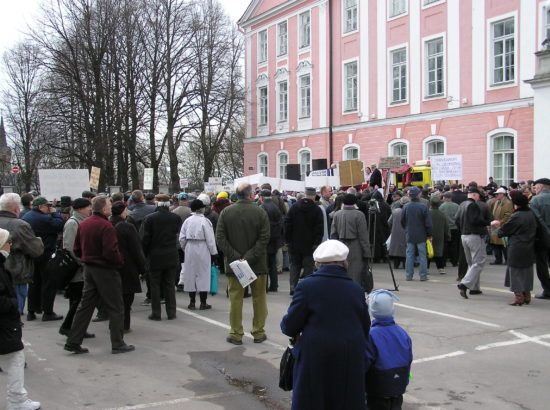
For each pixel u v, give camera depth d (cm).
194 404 505
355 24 2892
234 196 1336
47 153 3325
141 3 3338
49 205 905
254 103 3681
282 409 493
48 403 510
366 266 925
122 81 3281
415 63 2531
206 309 948
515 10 2120
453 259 1442
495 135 2209
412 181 2255
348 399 351
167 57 3416
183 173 5759
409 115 2566
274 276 1097
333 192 1800
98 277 668
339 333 354
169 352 678
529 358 634
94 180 1831
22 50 3959
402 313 863
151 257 851
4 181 5156
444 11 2391
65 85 3212
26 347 708
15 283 714
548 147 1812
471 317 834
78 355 668
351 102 2952
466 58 2305
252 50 3691
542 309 889
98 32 3212
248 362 634
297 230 1003
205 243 934
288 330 369
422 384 552
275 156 3506
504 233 923
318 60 3114
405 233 1261
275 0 3441
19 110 4256
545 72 1823
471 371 590
